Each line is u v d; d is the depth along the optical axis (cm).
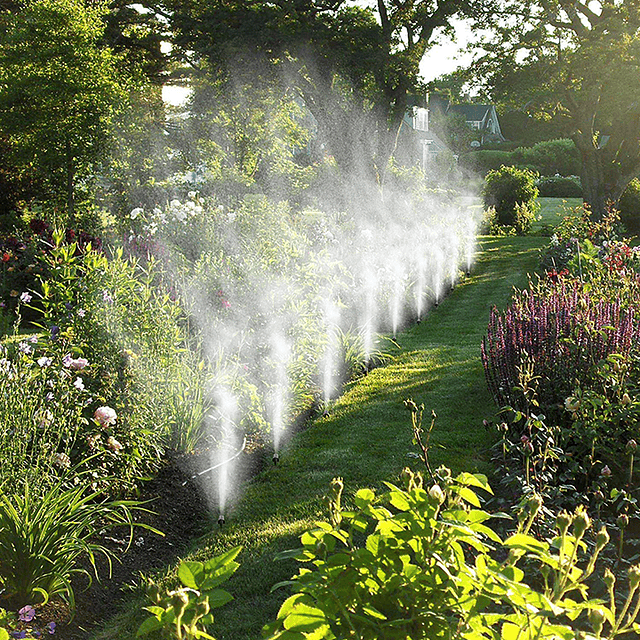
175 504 500
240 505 504
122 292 591
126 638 349
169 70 3142
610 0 2648
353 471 552
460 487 192
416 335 1067
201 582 159
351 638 171
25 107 1764
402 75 2758
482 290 1443
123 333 562
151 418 538
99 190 1958
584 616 321
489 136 7431
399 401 733
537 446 457
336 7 2766
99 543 433
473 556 363
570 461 422
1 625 314
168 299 659
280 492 521
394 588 180
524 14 2592
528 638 170
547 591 179
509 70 2631
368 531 442
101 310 552
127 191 1911
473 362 873
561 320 589
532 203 3069
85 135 1775
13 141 1975
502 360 600
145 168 2017
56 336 525
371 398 748
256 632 354
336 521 192
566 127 2839
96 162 1880
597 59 2508
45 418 428
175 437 571
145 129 2083
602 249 1178
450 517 183
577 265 1013
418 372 841
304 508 489
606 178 2836
